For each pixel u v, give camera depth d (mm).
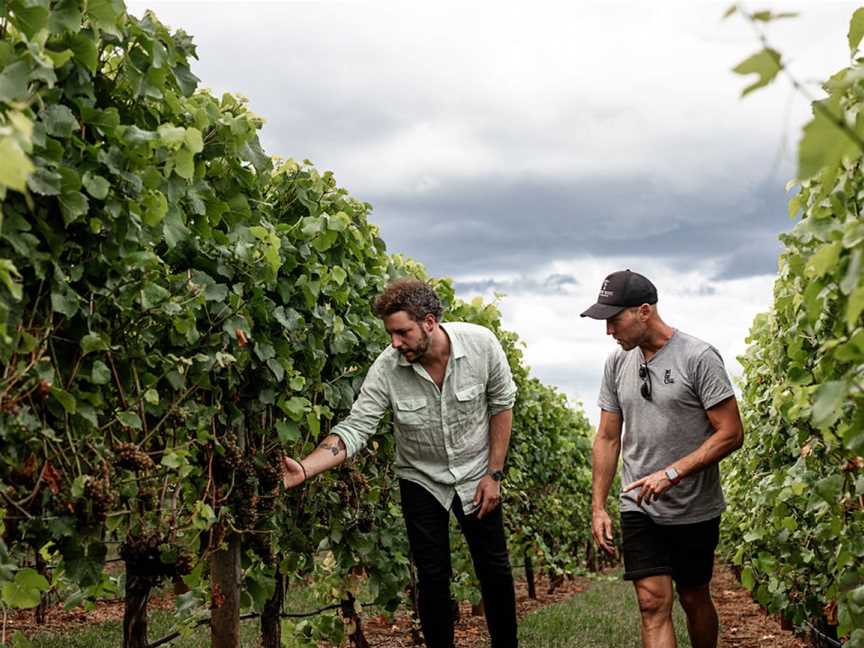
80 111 2637
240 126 3629
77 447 2748
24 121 1419
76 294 2600
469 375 4500
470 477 4547
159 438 3254
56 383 2660
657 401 4371
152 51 2908
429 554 4496
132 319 3023
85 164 2600
